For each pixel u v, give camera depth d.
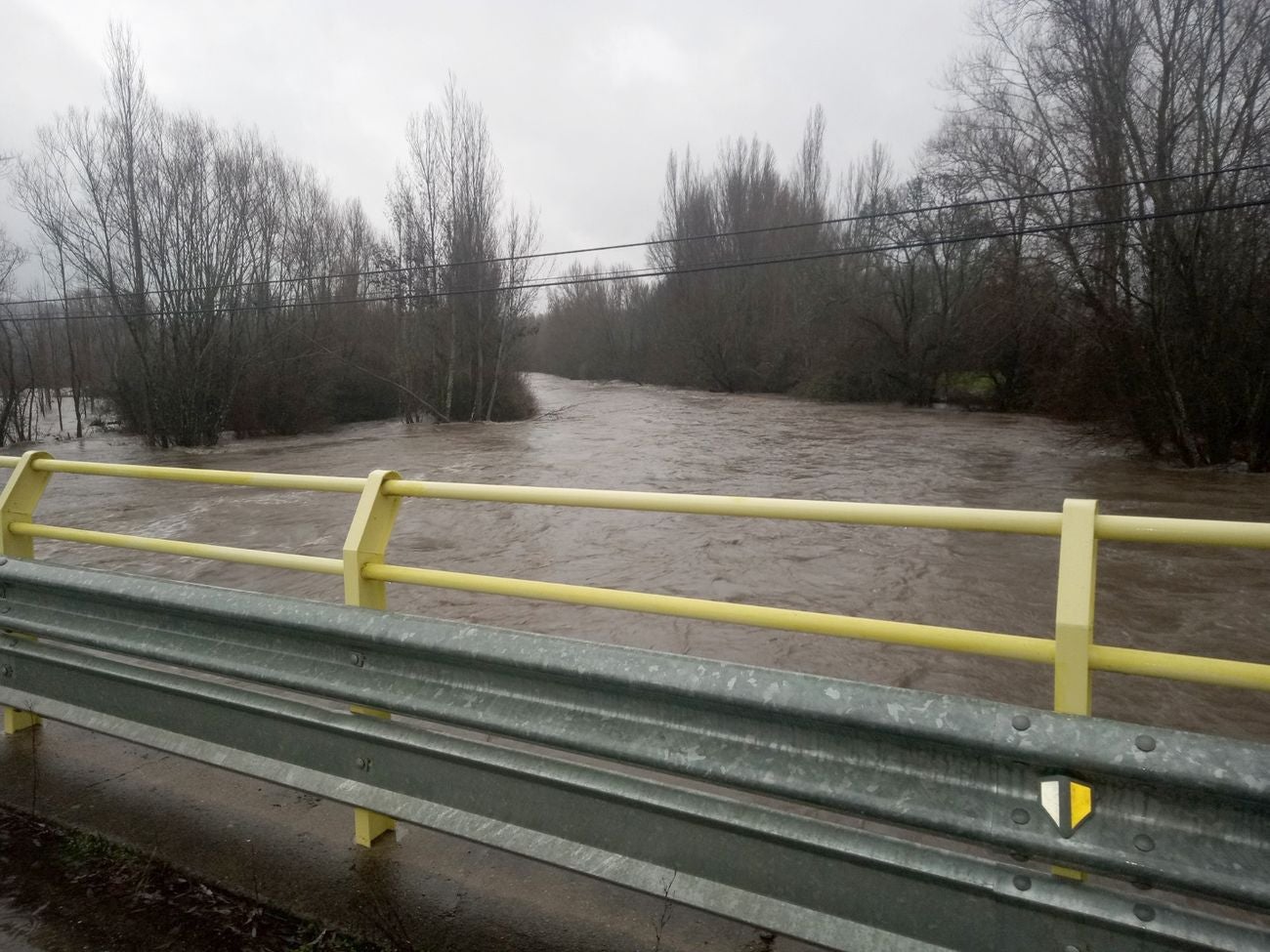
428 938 2.38
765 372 53.03
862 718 1.81
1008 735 1.69
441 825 2.38
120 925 2.54
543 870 2.66
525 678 2.30
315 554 10.30
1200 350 17.69
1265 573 8.36
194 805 3.14
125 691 3.08
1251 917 2.77
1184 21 17.62
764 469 17.97
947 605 7.30
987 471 17.50
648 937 2.35
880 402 40.84
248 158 30.62
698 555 9.28
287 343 33.50
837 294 43.06
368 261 39.34
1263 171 17.06
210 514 13.62
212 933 2.47
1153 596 7.65
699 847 2.03
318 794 2.62
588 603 2.42
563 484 16.59
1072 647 1.81
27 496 3.89
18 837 3.00
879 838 1.83
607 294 80.38
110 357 34.75
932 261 38.22
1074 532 1.86
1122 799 1.62
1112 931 1.61
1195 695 5.14
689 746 2.05
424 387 37.75
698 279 55.25
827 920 1.87
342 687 2.58
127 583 3.05
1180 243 17.64
